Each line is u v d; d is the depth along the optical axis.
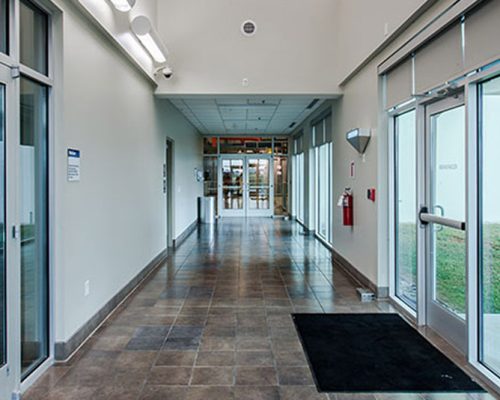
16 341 2.43
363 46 4.60
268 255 6.98
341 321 3.76
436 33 3.12
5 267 2.35
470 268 2.77
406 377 2.68
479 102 2.73
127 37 4.24
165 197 6.86
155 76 5.57
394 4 3.69
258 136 13.27
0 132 2.32
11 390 2.38
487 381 2.58
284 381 2.64
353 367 2.83
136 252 4.97
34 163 2.78
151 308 4.13
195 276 5.50
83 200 3.27
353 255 5.45
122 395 2.47
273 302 4.35
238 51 5.70
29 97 2.70
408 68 3.71
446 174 3.27
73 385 2.59
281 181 13.48
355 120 5.19
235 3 5.70
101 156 3.69
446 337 3.28
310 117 9.17
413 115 3.93
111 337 3.37
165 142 6.82
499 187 2.58
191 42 5.68
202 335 3.42
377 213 4.41
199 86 5.69
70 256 3.02
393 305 4.23
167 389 2.54
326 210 7.88
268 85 5.72
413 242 3.99
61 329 2.93
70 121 3.00
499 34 2.41
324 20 5.74
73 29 3.05
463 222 2.87
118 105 4.18
